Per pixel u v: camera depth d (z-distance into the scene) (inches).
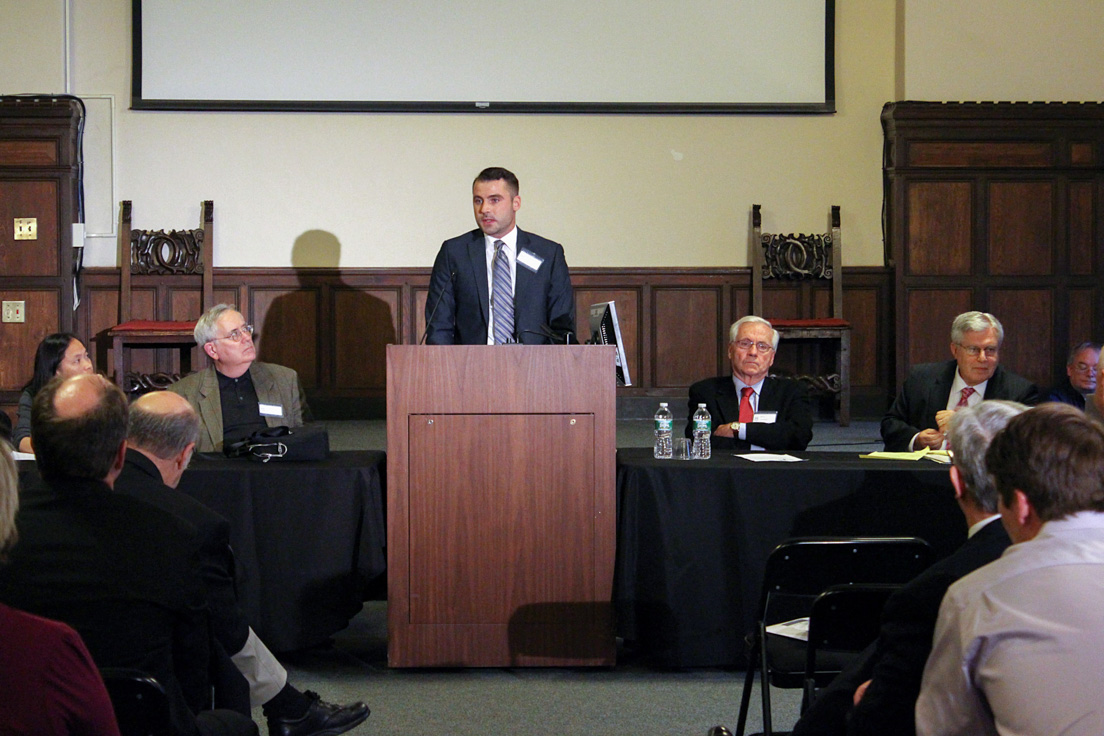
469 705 105.0
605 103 289.6
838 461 119.0
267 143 287.9
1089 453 46.8
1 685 42.5
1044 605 43.6
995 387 142.3
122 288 279.7
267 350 288.2
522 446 112.0
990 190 290.5
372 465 118.0
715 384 145.9
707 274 293.0
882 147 294.5
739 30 290.2
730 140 293.3
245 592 112.9
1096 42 291.1
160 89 284.0
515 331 146.3
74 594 58.5
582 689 110.3
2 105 275.9
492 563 112.3
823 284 293.3
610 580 112.6
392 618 112.3
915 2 288.8
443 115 290.0
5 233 278.7
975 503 61.2
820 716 64.1
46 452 60.9
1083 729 41.2
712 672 116.7
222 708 73.4
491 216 147.3
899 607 57.1
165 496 73.2
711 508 114.1
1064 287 291.3
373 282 289.4
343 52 286.7
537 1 288.0
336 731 94.5
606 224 293.3
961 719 45.7
